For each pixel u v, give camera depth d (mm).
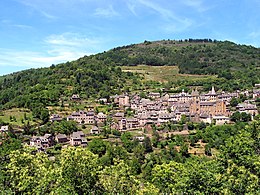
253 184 50562
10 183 56188
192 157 149000
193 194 53250
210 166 58469
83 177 55125
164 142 173375
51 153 179125
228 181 51750
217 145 158250
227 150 59938
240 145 59500
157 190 60500
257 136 62969
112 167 59656
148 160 146125
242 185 51062
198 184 53250
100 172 57969
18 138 194125
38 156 61344
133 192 59062
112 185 57719
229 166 55688
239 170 52719
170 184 57531
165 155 152875
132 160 138125
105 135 198500
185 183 53812
